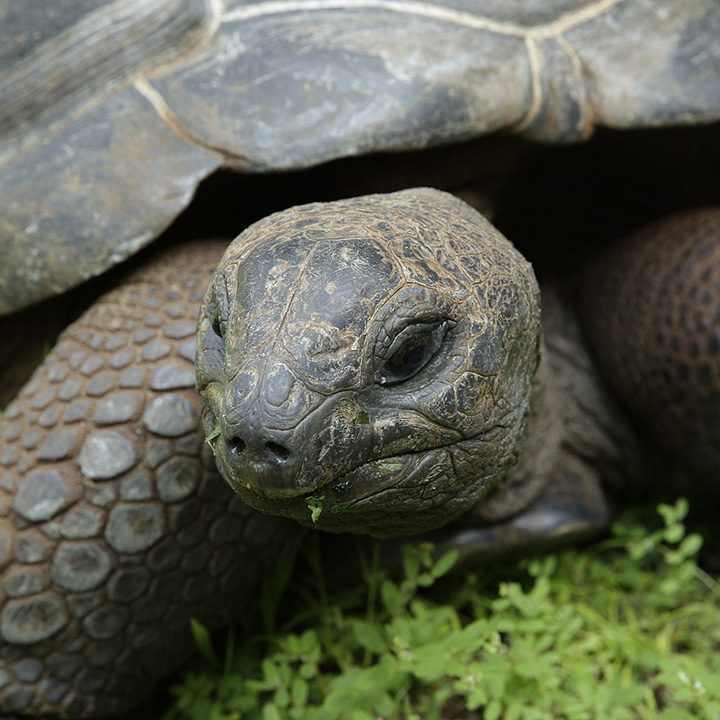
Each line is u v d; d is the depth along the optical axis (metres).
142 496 0.65
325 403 0.56
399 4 0.71
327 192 0.73
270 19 0.71
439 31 0.71
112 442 0.65
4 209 0.70
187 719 0.70
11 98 0.73
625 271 0.76
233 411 0.56
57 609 0.66
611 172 0.80
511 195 0.78
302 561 0.73
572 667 0.69
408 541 0.72
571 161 0.79
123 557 0.65
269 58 0.70
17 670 0.67
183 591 0.67
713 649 0.72
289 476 0.56
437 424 0.59
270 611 0.71
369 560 0.72
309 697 0.69
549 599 0.74
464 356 0.59
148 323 0.67
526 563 0.74
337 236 0.58
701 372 0.72
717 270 0.73
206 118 0.69
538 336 0.64
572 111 0.72
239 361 0.57
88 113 0.71
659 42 0.73
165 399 0.66
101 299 0.70
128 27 0.72
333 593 0.74
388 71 0.69
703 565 0.78
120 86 0.71
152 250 0.72
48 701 0.67
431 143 0.68
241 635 0.72
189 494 0.65
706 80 0.72
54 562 0.65
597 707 0.65
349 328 0.57
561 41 0.72
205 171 0.69
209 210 0.73
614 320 0.76
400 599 0.69
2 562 0.66
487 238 0.62
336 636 0.72
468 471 0.61
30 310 0.75
